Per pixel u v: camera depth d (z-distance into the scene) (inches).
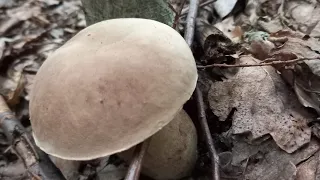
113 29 6.6
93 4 10.2
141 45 6.1
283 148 7.6
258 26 12.1
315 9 11.7
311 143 7.5
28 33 14.8
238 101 8.5
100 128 5.8
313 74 8.3
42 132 6.3
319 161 7.3
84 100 5.9
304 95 8.2
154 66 5.9
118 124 5.7
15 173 9.3
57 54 6.7
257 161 7.8
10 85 12.3
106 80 5.9
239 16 13.0
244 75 8.8
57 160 9.0
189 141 7.6
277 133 7.7
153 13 9.7
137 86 5.8
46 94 6.3
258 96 8.4
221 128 8.7
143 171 7.8
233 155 8.0
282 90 8.4
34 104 6.6
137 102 5.8
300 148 7.5
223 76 9.4
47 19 15.6
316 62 8.3
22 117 10.9
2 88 12.1
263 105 8.2
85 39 6.7
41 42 14.5
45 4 16.4
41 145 6.3
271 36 10.2
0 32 14.7
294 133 7.7
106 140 5.8
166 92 5.9
